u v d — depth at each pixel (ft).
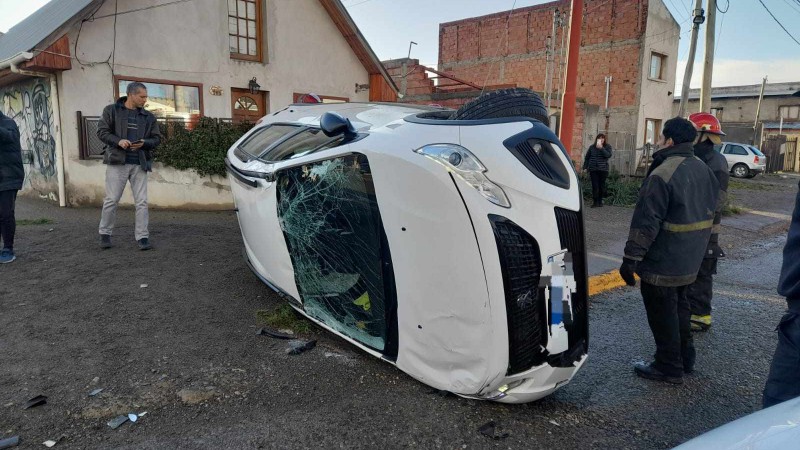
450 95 57.98
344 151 10.72
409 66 61.57
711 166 14.84
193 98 35.12
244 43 37.73
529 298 9.16
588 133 61.67
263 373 11.07
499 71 87.15
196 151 30.25
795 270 7.16
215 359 11.53
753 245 29.25
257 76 38.04
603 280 19.47
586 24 73.20
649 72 70.44
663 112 74.59
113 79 31.35
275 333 12.85
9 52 34.86
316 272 12.22
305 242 12.29
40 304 14.16
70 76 29.68
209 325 13.28
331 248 11.59
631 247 11.19
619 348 13.79
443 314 9.56
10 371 10.65
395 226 9.77
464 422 9.62
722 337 14.87
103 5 30.53
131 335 12.50
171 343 12.18
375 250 10.60
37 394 9.87
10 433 8.73
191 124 31.96
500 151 9.13
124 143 18.26
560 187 9.52
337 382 10.83
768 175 93.66
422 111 12.07
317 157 11.46
